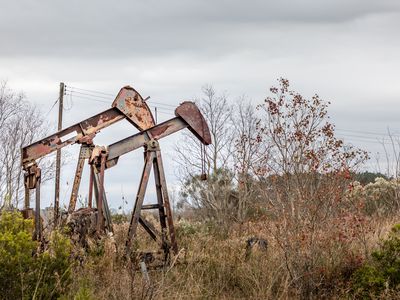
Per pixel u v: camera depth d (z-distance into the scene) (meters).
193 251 13.71
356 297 11.36
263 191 13.09
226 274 12.77
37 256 10.31
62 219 13.55
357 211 13.22
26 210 14.05
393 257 11.67
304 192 12.47
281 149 12.83
